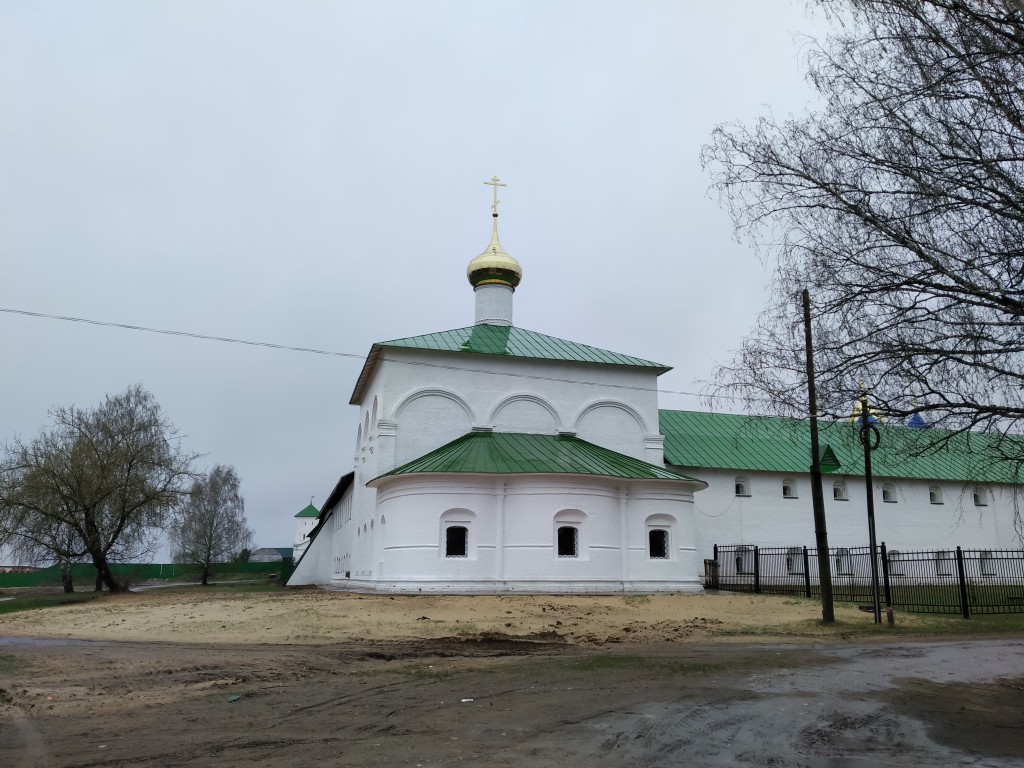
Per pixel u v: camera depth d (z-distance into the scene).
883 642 17.38
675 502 28.72
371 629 18.50
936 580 38.19
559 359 33.00
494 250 38.56
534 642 17.02
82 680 12.17
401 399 31.23
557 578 26.33
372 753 7.58
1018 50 9.23
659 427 38.41
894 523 40.84
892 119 10.39
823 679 12.05
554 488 26.91
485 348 33.03
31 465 38.75
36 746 8.05
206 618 20.75
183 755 7.60
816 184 11.16
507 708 9.76
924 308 10.86
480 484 27.09
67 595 40.44
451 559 26.41
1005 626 20.34
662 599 24.53
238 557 96.12
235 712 9.70
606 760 7.29
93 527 39.56
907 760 7.41
